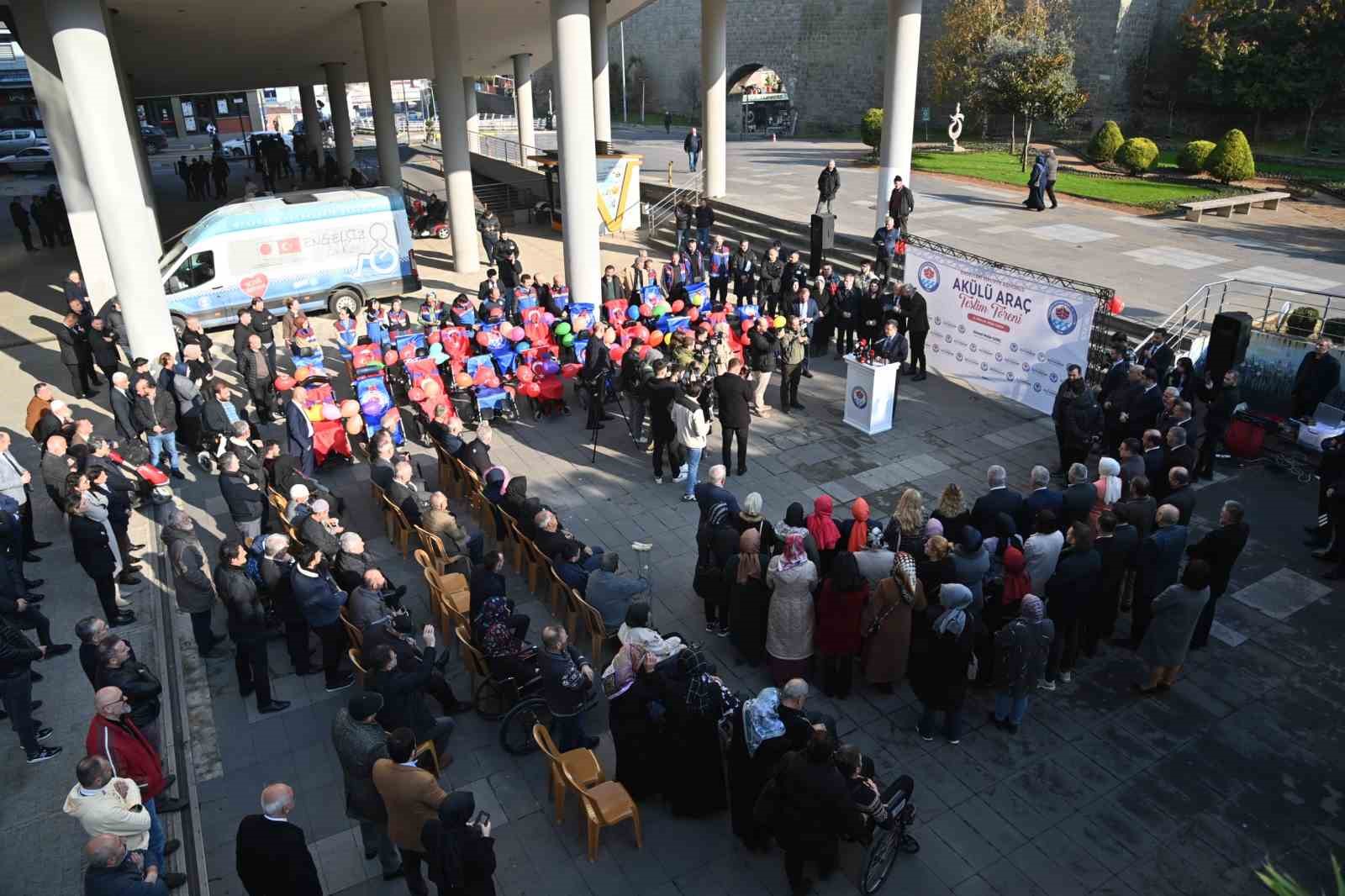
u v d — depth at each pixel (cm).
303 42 3156
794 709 675
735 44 5366
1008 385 1558
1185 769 782
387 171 2802
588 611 893
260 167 4341
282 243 1992
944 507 952
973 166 3238
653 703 712
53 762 812
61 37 1446
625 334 1575
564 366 1545
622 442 1450
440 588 933
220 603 1045
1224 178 2805
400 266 2138
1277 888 327
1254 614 991
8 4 1847
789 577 827
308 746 828
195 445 1412
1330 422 1315
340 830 736
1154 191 2738
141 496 1275
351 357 1617
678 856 704
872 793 638
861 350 1441
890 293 1636
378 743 645
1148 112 4019
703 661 747
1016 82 3275
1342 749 804
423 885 646
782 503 1227
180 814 751
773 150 4069
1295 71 3500
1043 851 703
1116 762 791
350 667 929
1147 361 1324
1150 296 1759
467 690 898
